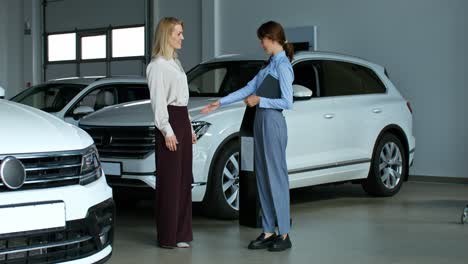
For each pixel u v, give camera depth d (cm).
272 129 495
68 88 805
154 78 490
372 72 782
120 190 591
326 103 690
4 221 323
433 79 915
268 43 504
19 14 1472
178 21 500
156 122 491
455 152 901
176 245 516
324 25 1005
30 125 361
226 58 727
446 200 755
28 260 331
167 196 507
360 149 726
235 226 600
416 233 572
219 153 598
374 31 962
